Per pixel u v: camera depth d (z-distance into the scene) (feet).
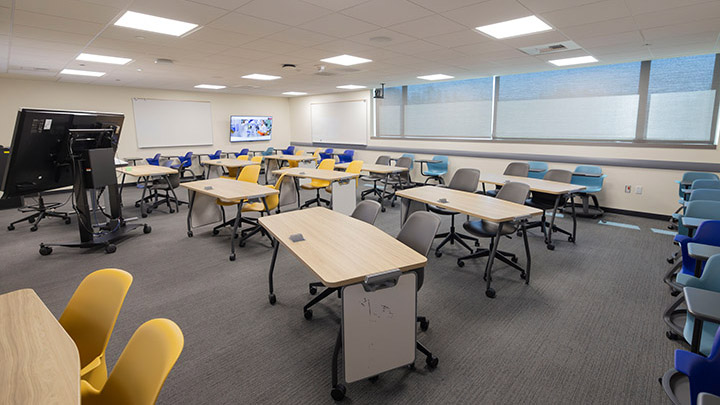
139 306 9.21
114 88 27.78
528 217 9.86
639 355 7.14
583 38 13.16
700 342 5.16
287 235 7.80
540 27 11.88
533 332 7.98
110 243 13.67
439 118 26.76
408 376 6.57
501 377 6.54
